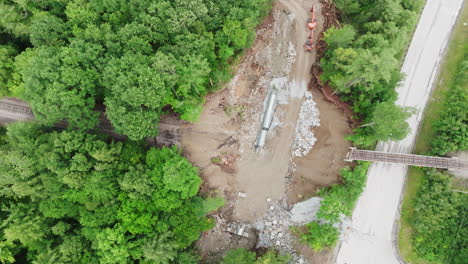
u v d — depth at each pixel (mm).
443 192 55469
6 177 46812
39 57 47750
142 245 48312
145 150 57438
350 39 55406
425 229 55562
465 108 56188
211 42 54031
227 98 63125
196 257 56031
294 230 59875
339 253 58750
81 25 53156
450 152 57406
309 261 59031
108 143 58969
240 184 62594
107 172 49344
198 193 61500
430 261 56562
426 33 63219
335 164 60969
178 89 53500
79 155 47594
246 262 52438
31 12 55844
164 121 62188
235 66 63094
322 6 65000
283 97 63469
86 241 51125
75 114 49500
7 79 53188
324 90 62000
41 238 51000
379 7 57375
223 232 61656
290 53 64312
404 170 59438
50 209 49688
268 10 64062
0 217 51062
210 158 62719
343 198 56844
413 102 61281
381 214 59000
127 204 48906
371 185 59656
